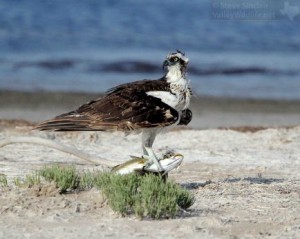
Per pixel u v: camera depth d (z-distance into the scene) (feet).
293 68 104.99
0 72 94.07
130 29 129.08
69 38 118.32
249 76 99.35
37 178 37.42
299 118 75.97
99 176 37.60
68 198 36.14
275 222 34.12
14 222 32.89
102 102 36.91
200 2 149.48
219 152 52.11
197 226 32.91
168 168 37.81
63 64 100.22
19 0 142.20
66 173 37.35
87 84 90.17
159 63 103.91
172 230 32.27
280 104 83.46
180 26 133.18
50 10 138.41
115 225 32.76
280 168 47.47
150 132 37.76
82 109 36.99
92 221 33.22
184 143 54.90
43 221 33.06
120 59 105.60
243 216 34.88
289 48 121.19
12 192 36.27
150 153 37.83
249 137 57.88
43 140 39.99
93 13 138.92
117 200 33.96
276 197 38.60
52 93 83.76
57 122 36.60
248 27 132.26
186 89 37.96
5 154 48.03
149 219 33.71
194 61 107.65
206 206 36.32
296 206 36.96
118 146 52.95
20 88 85.35
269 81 96.53
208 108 79.25
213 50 117.60
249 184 41.42
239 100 84.38
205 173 45.09
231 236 31.81
